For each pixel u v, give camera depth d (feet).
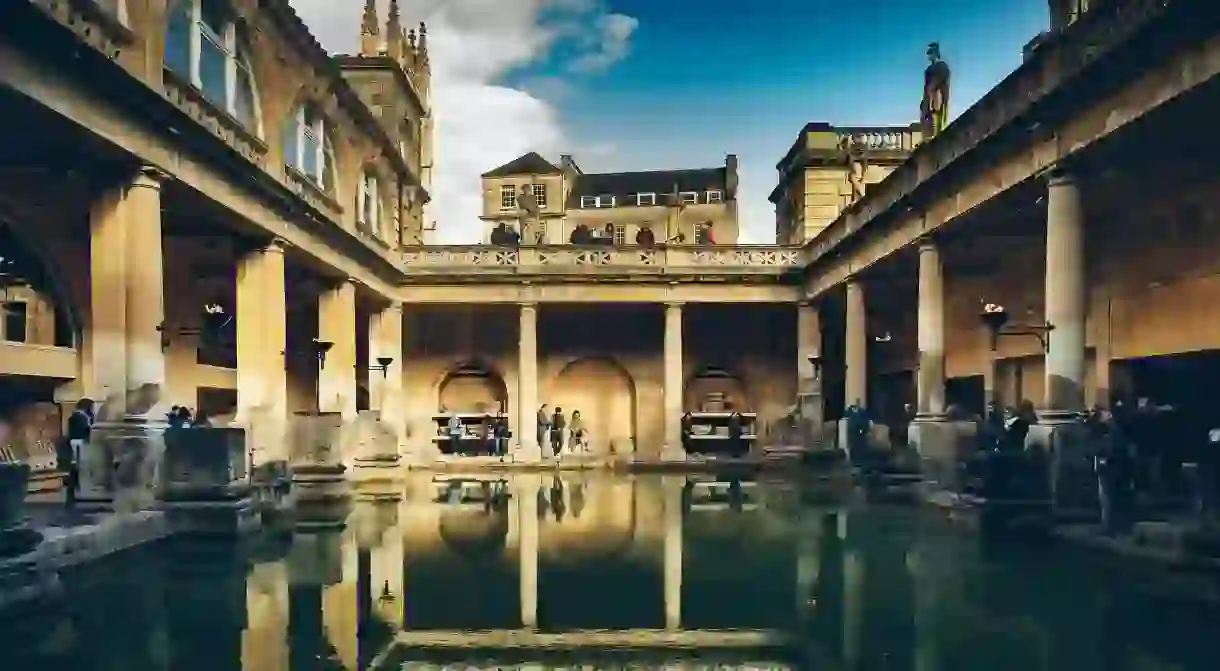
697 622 26.61
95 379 46.34
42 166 49.08
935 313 68.39
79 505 42.80
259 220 63.36
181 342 86.22
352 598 29.86
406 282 112.47
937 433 63.41
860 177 110.32
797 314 120.67
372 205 98.48
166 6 48.65
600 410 128.06
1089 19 44.70
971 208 59.88
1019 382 81.35
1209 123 41.39
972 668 21.11
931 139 66.39
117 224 47.01
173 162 50.14
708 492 72.49
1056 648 22.70
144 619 26.61
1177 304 59.67
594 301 114.21
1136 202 60.75
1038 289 77.00
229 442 45.37
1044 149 49.88
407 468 105.09
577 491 73.77
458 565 36.06
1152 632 24.27
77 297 70.44
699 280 113.80
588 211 195.83
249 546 41.16
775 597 29.78
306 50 70.28
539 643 24.35
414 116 118.62
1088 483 42.98
